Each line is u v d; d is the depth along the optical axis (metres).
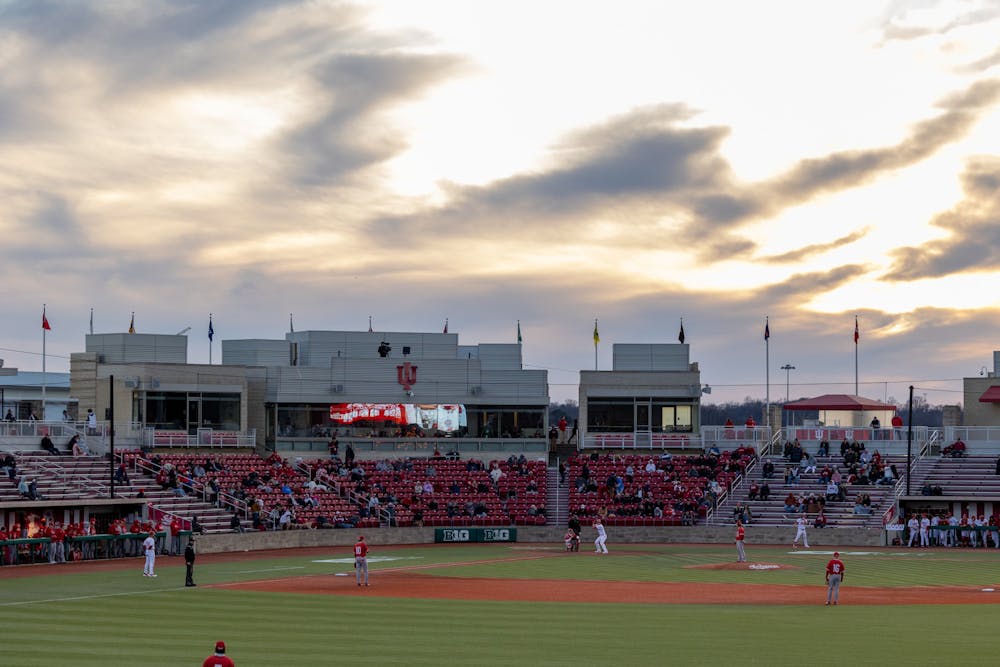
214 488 94.81
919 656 38.50
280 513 95.88
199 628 45.25
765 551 90.12
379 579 65.38
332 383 122.50
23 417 129.12
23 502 80.19
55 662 37.25
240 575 67.00
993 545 94.94
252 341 127.38
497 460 118.31
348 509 100.44
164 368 114.81
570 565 76.31
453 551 89.31
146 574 65.50
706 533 100.81
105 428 100.81
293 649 40.19
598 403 129.25
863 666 36.62
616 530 101.81
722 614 50.50
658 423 129.00
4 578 64.69
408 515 101.75
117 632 44.03
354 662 37.56
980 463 107.88
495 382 125.94
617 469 114.12
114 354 118.31
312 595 56.94
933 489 101.94
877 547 95.25
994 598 57.50
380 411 122.62
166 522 85.62
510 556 83.88
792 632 44.41
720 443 120.56
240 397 118.62
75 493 85.75
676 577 68.31
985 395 123.19
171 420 115.44
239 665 36.91
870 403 121.19
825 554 86.75
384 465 112.12
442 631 44.81
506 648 40.56
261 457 109.44
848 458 110.50
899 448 114.81
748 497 106.88
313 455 119.38
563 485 113.12
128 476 93.19
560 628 45.75
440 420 124.25
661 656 38.75
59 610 50.44
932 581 66.69
